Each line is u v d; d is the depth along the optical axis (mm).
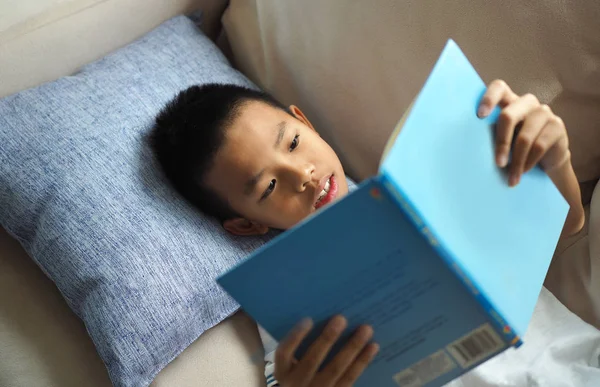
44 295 883
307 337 524
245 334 859
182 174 871
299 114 945
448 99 494
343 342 526
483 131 530
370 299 478
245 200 840
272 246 429
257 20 1050
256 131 833
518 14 720
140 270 784
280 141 831
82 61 1033
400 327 502
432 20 782
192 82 989
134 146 888
